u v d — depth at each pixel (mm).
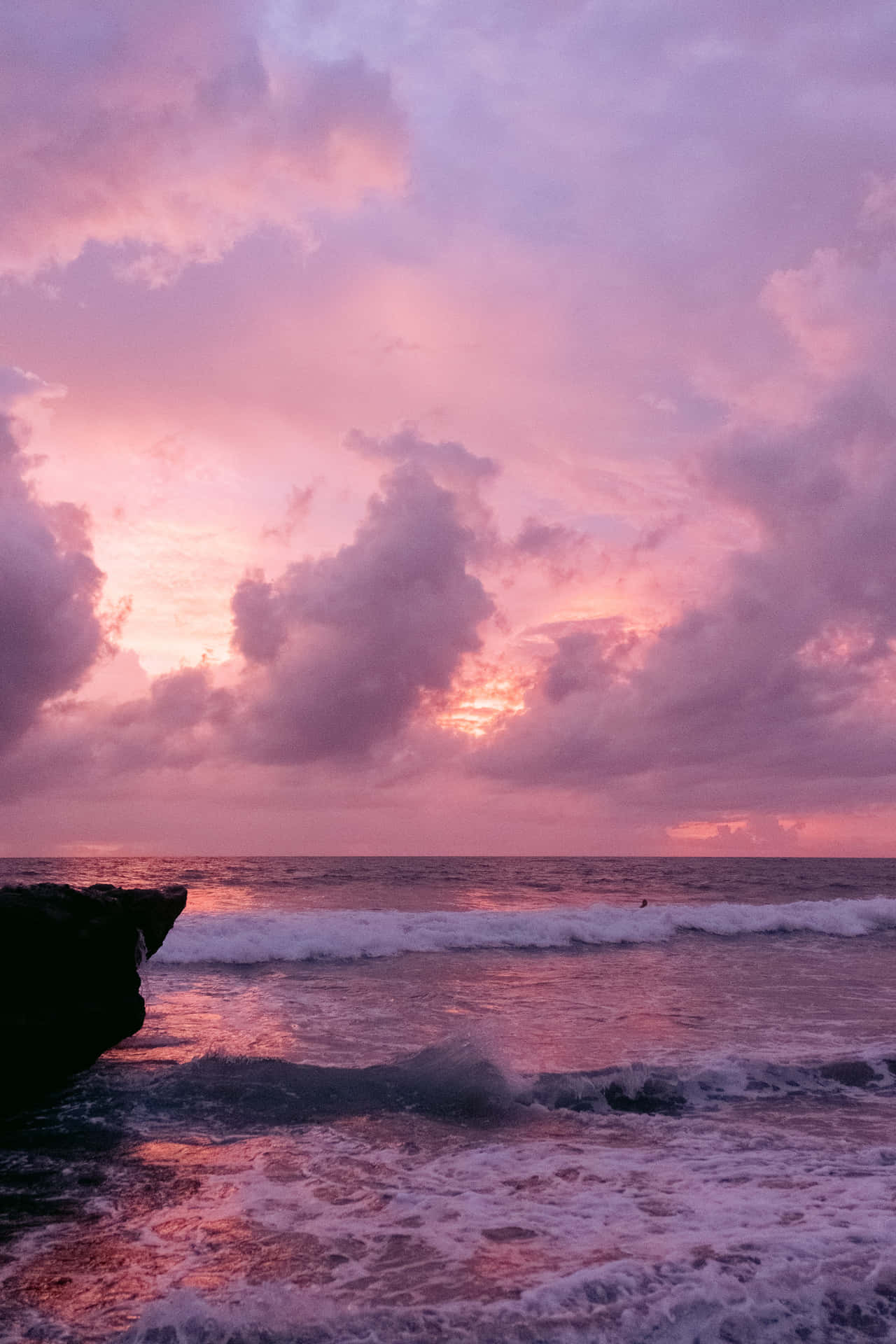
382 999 15258
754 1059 10398
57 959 10062
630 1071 9742
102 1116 8602
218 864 78125
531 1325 4520
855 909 31719
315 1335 4461
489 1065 9961
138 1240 5738
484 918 26688
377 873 61000
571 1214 6121
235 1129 8219
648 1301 4770
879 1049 11188
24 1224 6031
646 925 26641
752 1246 5492
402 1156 7477
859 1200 6352
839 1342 4426
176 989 16328
